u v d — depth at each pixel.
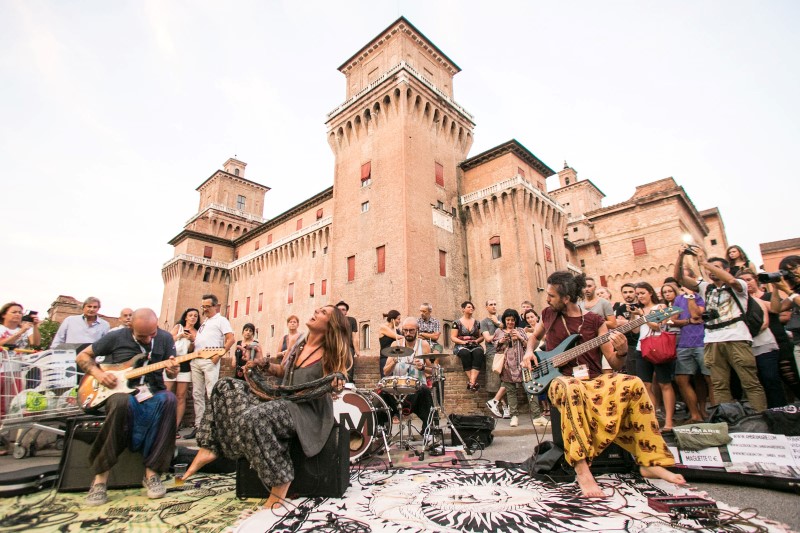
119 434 3.77
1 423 4.12
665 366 5.84
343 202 32.56
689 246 5.70
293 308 39.47
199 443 3.72
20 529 2.93
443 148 33.16
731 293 5.30
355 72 35.69
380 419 5.64
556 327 4.34
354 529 2.80
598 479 3.86
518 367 8.13
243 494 3.63
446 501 3.33
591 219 40.09
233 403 3.56
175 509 3.35
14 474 3.95
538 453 4.32
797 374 5.43
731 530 2.60
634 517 2.86
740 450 3.69
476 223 32.12
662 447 3.70
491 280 30.23
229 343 7.44
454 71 37.16
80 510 3.35
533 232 31.05
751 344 5.10
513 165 31.77
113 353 4.45
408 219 27.56
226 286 51.50
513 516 2.94
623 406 3.72
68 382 4.68
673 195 35.34
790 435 3.64
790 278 5.20
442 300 28.48
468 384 9.62
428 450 5.56
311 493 3.55
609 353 4.02
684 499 3.11
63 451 3.93
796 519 2.78
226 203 57.06
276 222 45.94
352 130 33.28
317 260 38.03
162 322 48.66
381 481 4.06
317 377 3.86
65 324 7.18
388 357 6.10
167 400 4.01
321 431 3.66
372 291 28.00
